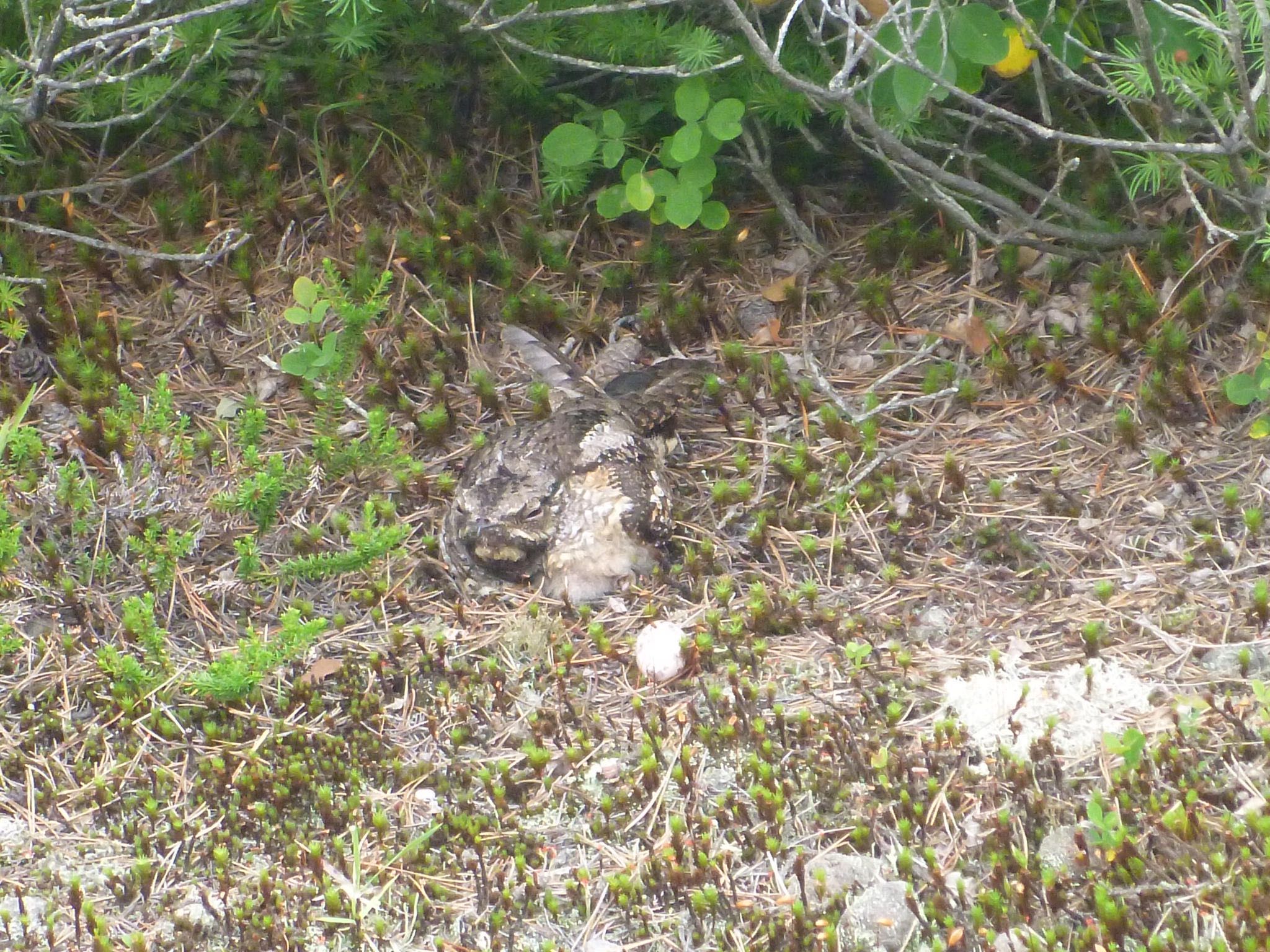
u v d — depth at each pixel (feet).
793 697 7.55
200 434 8.13
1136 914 7.11
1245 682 7.44
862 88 8.11
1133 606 7.64
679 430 8.14
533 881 7.25
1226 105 7.84
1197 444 7.93
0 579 7.76
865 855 7.27
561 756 7.48
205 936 7.22
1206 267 8.14
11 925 7.22
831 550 7.80
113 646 7.67
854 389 8.19
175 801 7.45
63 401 8.19
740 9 8.10
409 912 7.23
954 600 7.72
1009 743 7.39
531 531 7.75
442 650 7.66
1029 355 8.16
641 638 7.63
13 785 7.47
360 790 7.44
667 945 7.16
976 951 7.11
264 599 7.82
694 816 7.31
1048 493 7.87
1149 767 7.29
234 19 8.25
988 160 8.22
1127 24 8.17
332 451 7.98
